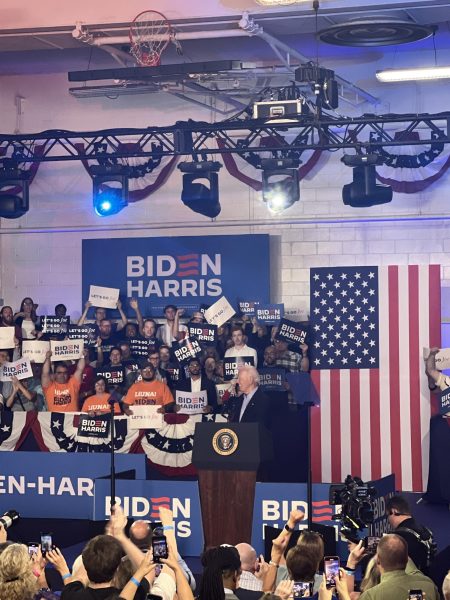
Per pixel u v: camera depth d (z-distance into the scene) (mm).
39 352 15828
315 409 15266
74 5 15430
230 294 17922
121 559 5090
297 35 16734
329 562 5191
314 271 15641
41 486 12789
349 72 17891
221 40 16938
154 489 10711
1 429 14562
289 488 10188
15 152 16672
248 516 9156
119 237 18500
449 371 16922
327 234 17969
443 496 14625
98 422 14266
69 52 17969
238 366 15641
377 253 17797
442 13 15211
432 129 15117
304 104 14992
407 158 17062
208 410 14477
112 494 10281
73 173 18859
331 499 7012
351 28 14422
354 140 15383
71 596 4852
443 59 17516
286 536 6176
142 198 18516
